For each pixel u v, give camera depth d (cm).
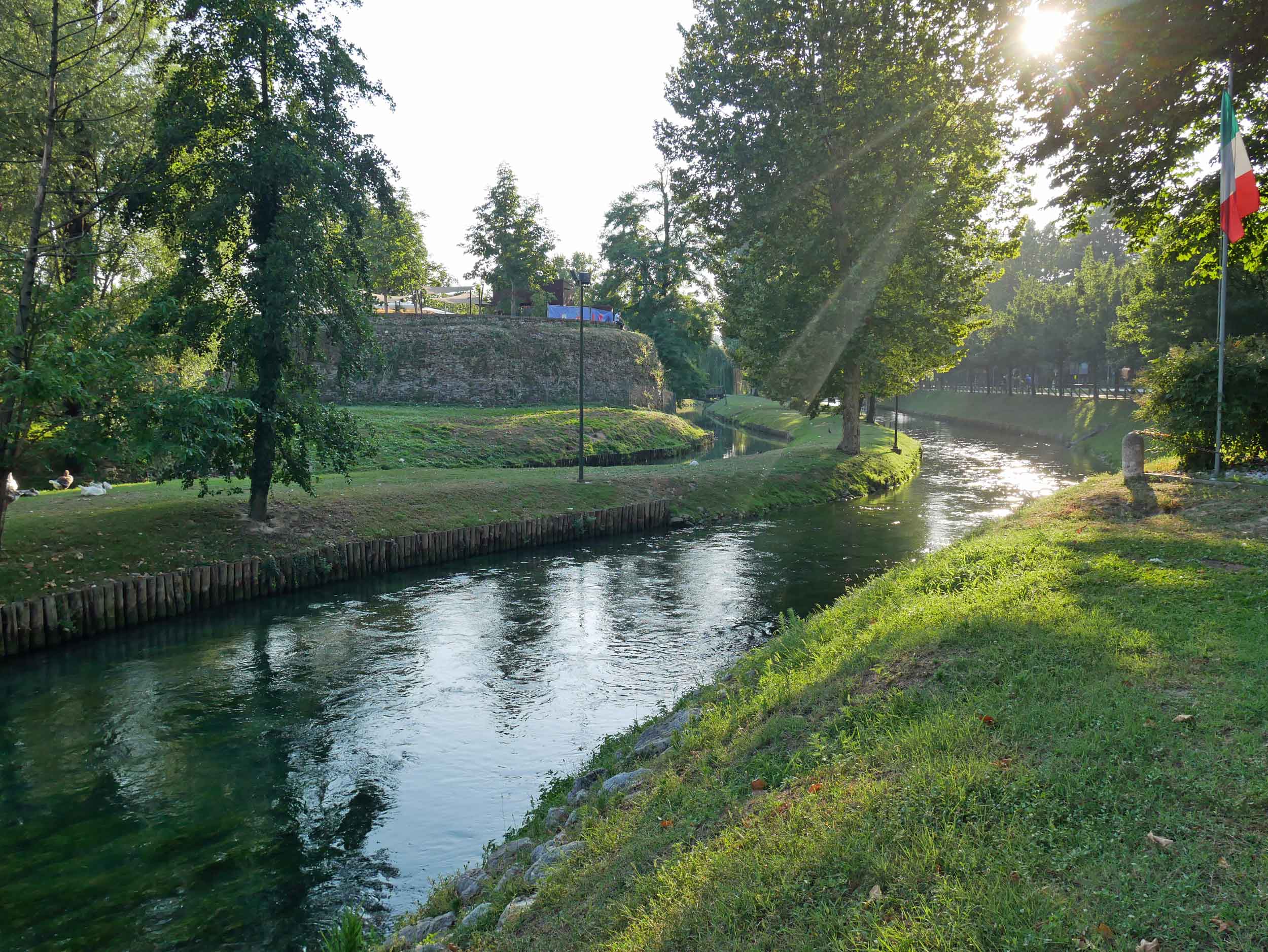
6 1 2844
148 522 2403
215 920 916
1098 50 2022
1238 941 395
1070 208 2522
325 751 1369
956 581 1203
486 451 4975
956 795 567
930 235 3872
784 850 576
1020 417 8475
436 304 8644
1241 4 1820
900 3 3650
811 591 2348
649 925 550
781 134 3950
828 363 4250
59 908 941
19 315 1973
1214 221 2461
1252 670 699
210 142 2422
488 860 927
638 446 6016
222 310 2434
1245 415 1745
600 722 1446
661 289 9356
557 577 2625
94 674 1758
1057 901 445
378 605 2305
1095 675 736
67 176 3191
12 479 2564
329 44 2462
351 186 2497
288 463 2616
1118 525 1392
